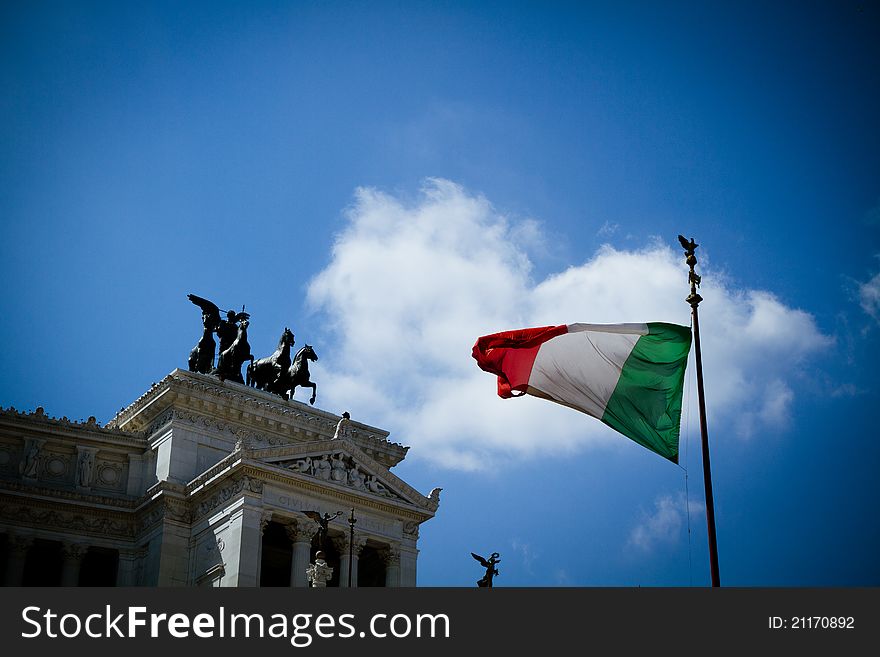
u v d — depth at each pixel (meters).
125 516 136.25
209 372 148.12
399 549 134.00
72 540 133.75
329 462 133.00
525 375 68.19
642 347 67.88
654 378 67.44
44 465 137.38
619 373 67.62
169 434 138.50
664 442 66.69
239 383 146.75
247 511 125.94
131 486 139.75
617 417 67.31
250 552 124.50
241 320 149.62
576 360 68.00
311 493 130.25
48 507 134.12
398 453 152.62
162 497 132.75
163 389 140.12
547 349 68.38
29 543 131.88
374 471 135.12
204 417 140.88
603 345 68.00
